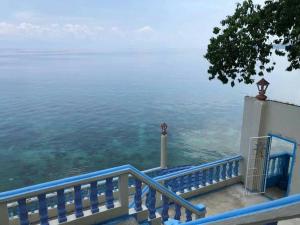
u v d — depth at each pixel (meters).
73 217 4.82
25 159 36.44
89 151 39.91
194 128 51.91
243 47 9.70
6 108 68.19
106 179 4.96
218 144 43.06
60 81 130.00
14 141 43.44
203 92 99.25
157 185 5.48
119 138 46.09
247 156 11.15
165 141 14.94
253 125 10.74
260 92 10.49
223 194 10.87
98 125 53.75
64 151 39.69
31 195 4.24
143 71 194.50
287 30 9.25
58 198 4.59
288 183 10.14
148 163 36.31
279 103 9.88
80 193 4.77
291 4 8.46
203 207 6.46
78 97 85.94
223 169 11.24
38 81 129.00
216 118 59.53
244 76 10.59
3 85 112.75
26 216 4.33
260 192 10.98
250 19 9.34
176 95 91.75
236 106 73.00
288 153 11.42
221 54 10.04
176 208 6.02
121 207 5.19
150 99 83.88
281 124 9.89
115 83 123.56
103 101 79.75
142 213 5.46
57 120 57.00
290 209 1.32
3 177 31.36
